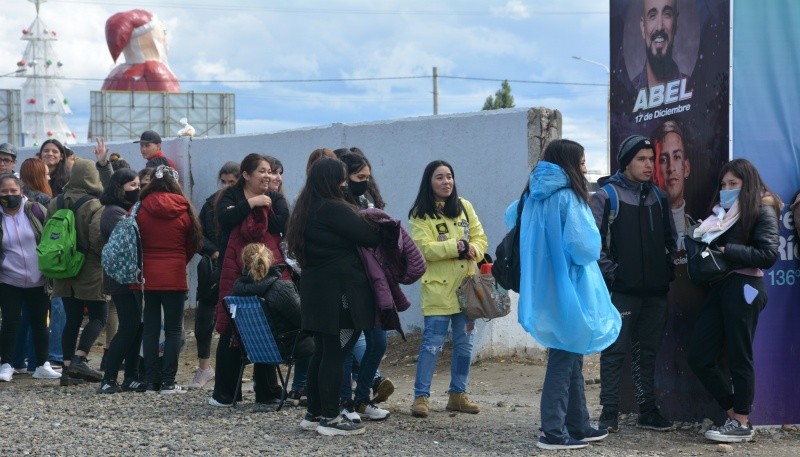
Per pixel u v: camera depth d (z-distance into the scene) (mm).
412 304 11242
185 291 8820
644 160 6762
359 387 7379
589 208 6207
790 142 6824
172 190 8641
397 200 11344
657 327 6922
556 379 6328
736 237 6469
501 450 6344
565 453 6238
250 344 7699
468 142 10648
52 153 11016
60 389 9133
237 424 7289
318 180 6625
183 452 6324
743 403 6512
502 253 6543
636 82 7586
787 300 6871
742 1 6703
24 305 10367
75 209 9320
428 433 6938
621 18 7723
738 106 6723
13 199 9727
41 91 44375
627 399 7477
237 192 8000
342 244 6551
